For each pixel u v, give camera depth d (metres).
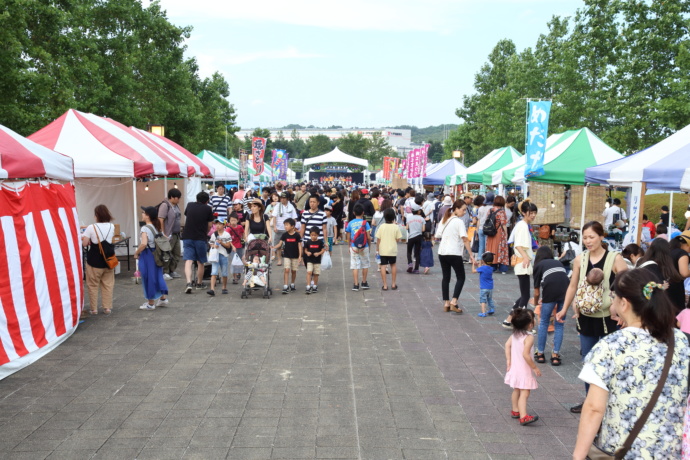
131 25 32.09
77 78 24.39
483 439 5.14
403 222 21.50
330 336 8.57
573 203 15.49
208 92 46.41
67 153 12.09
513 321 5.54
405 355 7.67
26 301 7.35
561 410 5.88
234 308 10.46
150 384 6.46
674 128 22.20
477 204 14.96
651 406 2.74
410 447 4.95
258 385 6.44
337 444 4.98
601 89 26.73
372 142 132.50
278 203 14.77
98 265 9.70
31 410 5.71
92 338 8.39
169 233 13.50
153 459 4.68
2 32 18.36
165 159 14.44
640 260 6.32
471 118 55.00
